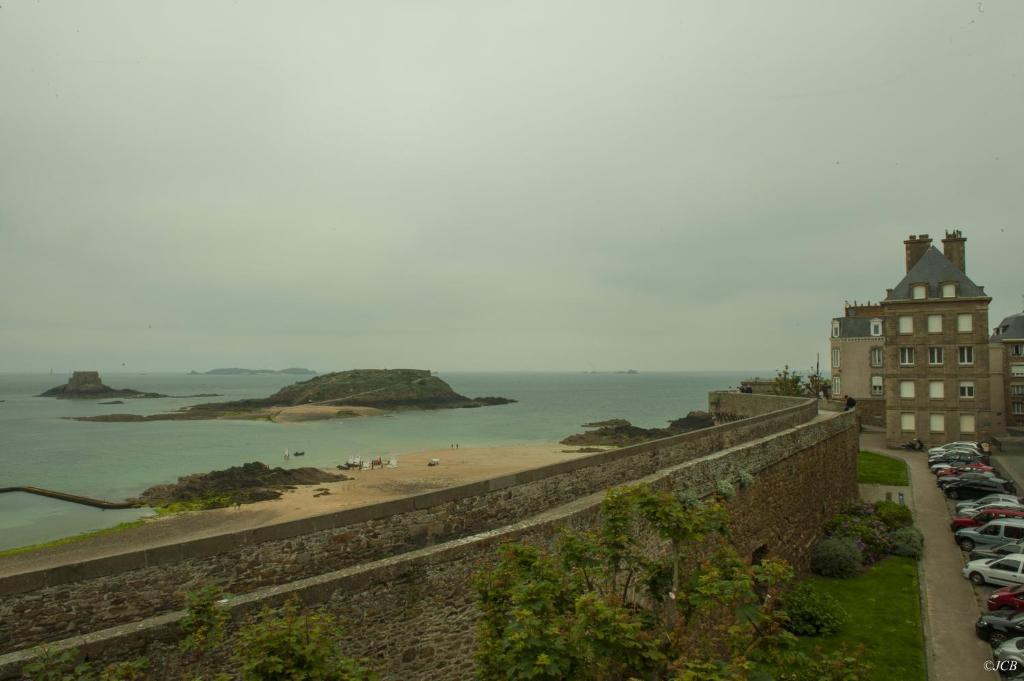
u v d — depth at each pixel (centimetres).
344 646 703
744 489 1570
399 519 894
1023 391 5375
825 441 2322
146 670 584
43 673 525
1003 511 2288
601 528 877
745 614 643
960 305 4088
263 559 764
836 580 1919
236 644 566
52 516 3241
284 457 5366
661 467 1460
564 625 632
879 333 5438
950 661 1383
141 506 3456
